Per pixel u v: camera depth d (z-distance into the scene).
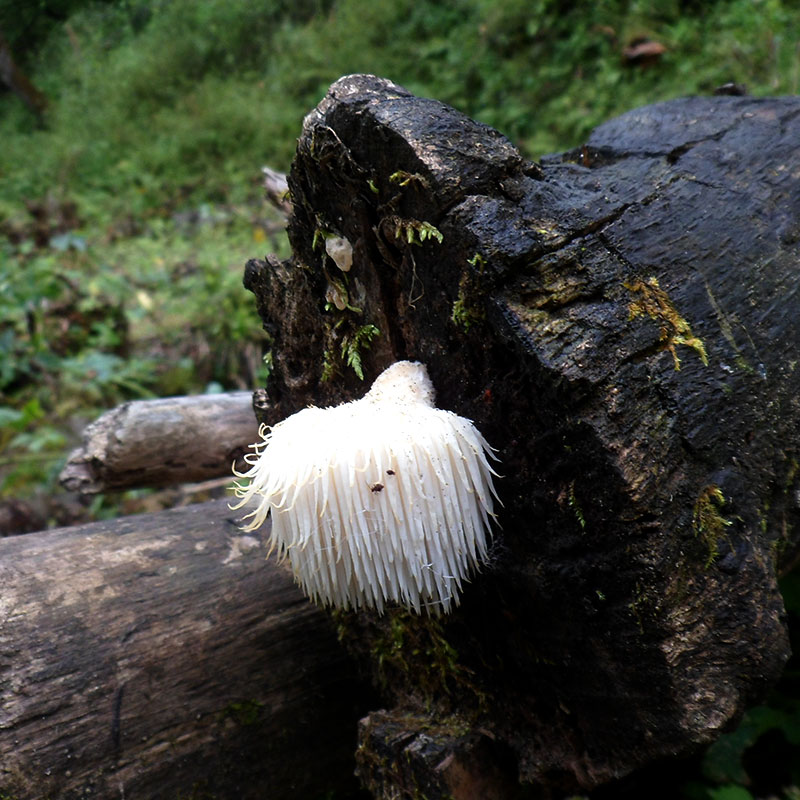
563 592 0.36
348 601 0.41
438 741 0.43
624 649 0.35
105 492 0.70
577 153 0.49
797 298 0.39
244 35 2.15
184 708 0.47
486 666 0.42
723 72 1.33
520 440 0.36
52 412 1.13
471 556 0.37
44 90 2.29
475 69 1.66
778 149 0.43
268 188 0.72
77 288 1.33
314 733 0.51
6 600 0.46
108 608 0.47
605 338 0.34
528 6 1.63
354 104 0.38
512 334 0.34
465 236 0.35
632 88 1.43
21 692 0.43
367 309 0.43
